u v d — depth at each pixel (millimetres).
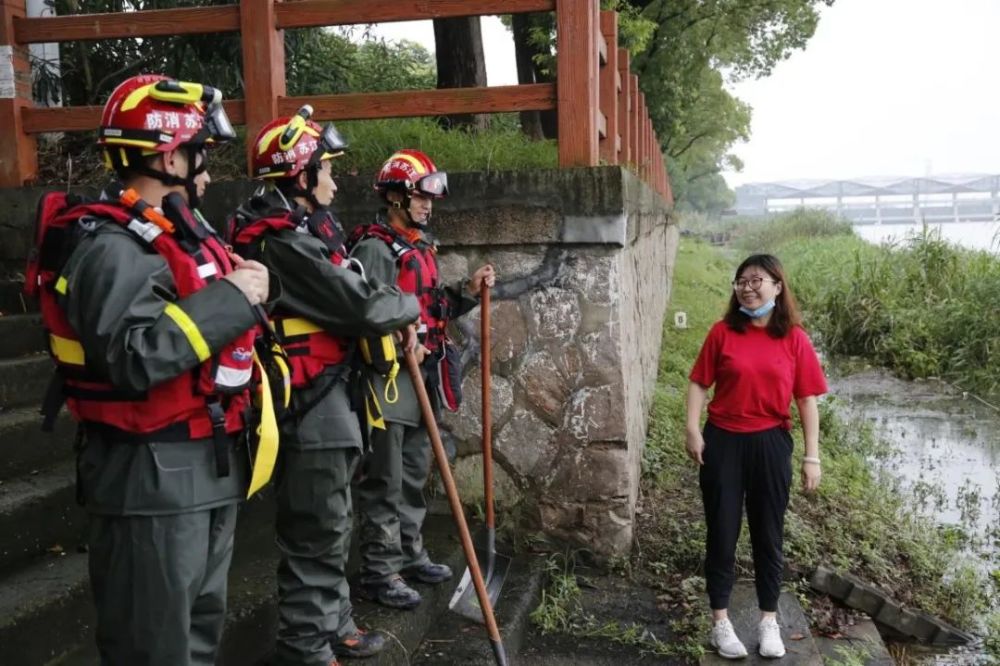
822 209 36062
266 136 2912
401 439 3453
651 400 7117
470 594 3840
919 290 12719
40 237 2066
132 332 1943
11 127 4613
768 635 3699
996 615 4770
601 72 5613
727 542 3691
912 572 4988
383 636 3174
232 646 2953
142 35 4477
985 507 6426
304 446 2822
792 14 20078
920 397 9977
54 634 2664
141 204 2053
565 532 4430
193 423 2105
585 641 3809
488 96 4324
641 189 5949
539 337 4383
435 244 3840
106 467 2072
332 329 2848
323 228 2877
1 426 3281
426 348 3514
